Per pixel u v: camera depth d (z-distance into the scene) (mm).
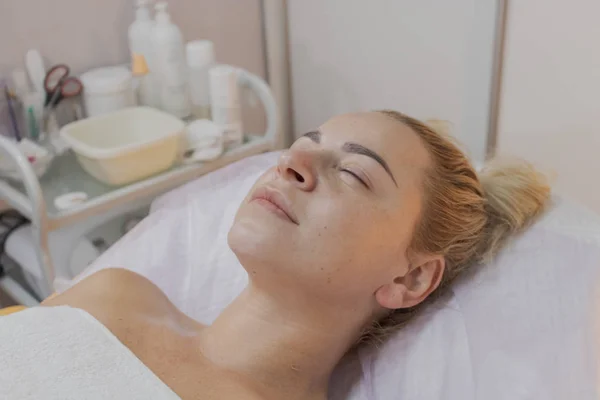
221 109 1662
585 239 1046
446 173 1039
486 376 951
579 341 931
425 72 1826
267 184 978
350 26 1970
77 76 1767
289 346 999
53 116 1647
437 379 988
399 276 1009
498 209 1108
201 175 1619
